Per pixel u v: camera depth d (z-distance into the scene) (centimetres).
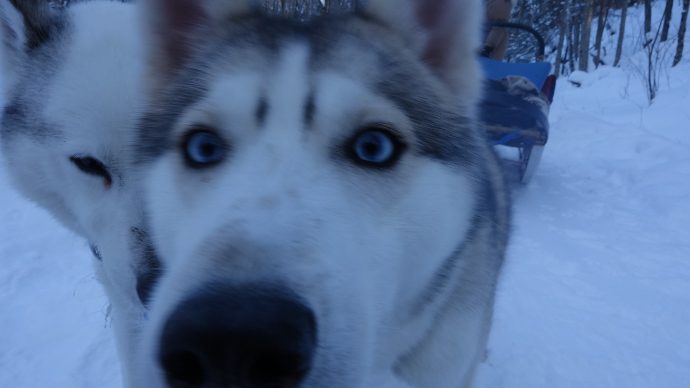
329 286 15
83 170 28
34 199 33
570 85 243
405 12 24
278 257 14
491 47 84
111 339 45
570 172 93
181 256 18
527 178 83
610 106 175
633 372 41
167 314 14
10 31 31
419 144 21
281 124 19
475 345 27
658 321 47
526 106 69
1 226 67
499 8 83
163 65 24
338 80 20
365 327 16
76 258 59
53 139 28
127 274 27
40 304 50
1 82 32
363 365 16
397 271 20
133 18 30
